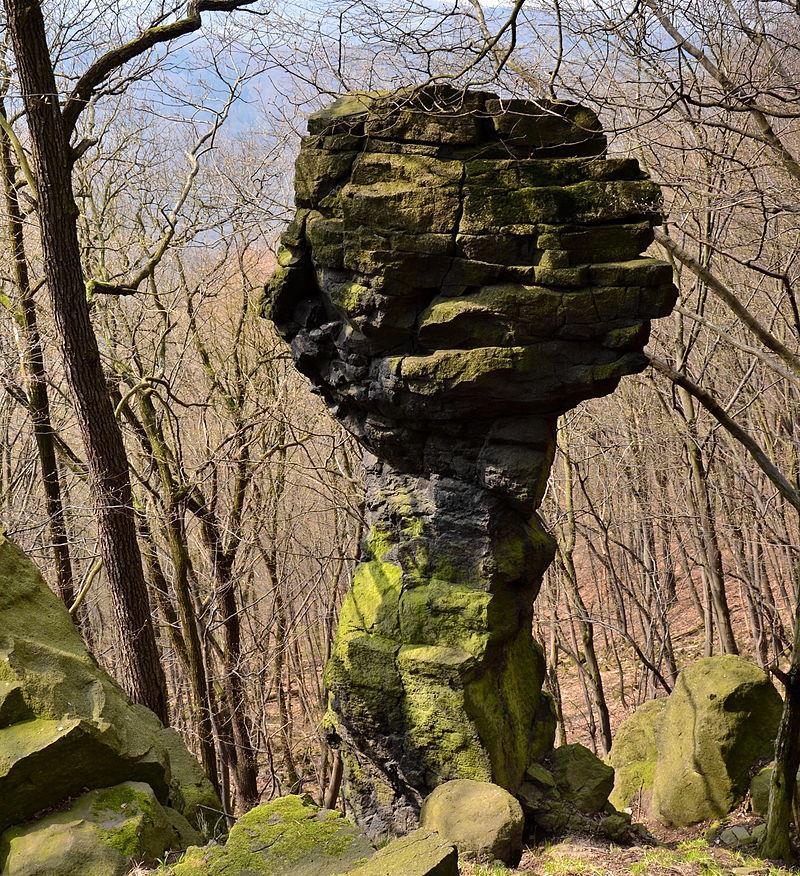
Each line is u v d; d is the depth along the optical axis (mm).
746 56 10086
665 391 16172
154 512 14992
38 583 7656
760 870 7375
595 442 17062
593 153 7520
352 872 4695
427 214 7203
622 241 7137
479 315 7188
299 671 18328
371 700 8102
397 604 8133
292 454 16516
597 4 8453
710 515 14719
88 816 6555
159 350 14789
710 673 10844
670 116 12562
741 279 15445
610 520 17766
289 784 18094
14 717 6711
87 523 16359
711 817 10102
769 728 10359
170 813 7238
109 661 18047
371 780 8570
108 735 6801
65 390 15258
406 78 10422
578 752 8742
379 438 8219
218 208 14633
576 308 7051
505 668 8281
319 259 7672
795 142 11812
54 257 9289
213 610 15516
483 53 6957
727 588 22750
